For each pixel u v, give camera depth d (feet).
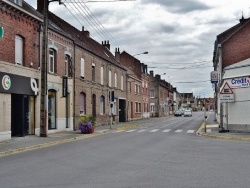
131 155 42.52
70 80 91.30
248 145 53.98
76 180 27.43
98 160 38.55
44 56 69.00
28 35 70.28
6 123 62.69
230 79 80.38
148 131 93.81
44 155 44.06
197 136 75.31
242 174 29.37
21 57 68.69
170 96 328.49
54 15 100.99
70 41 91.61
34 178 28.43
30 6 79.61
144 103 204.03
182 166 33.83
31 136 70.33
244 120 77.66
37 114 73.61
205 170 31.45
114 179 27.63
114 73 137.69
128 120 160.56
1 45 61.16
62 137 69.87
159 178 27.89
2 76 60.90
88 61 106.32
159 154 43.29
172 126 118.83
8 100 63.26
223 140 64.23
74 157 41.37
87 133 81.82
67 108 91.09
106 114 126.72
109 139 67.92
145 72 211.00
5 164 36.70
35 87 72.38
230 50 102.37
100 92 118.93
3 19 61.72
